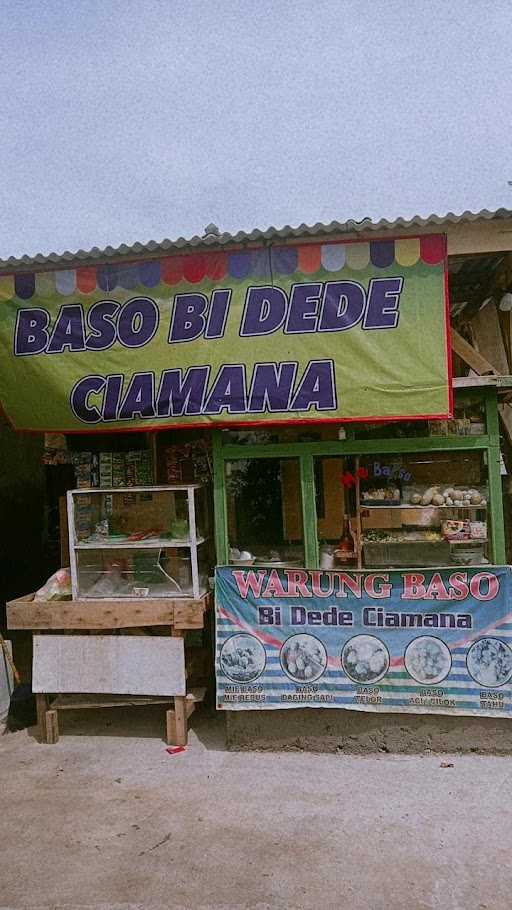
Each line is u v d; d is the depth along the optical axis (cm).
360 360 504
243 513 562
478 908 331
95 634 573
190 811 428
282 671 518
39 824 416
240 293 516
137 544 550
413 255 504
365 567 550
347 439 530
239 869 366
